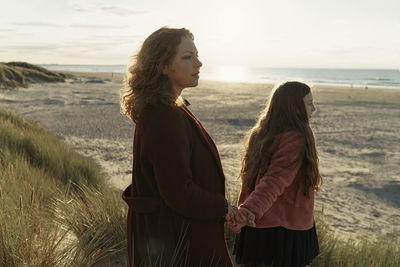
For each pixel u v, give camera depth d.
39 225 2.44
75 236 2.84
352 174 9.26
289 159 1.94
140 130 1.66
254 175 2.14
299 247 2.05
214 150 1.82
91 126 14.85
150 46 1.67
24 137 6.95
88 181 5.79
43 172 5.26
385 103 30.23
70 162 6.21
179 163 1.57
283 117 2.06
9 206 2.72
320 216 3.45
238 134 14.42
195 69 1.73
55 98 26.36
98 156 9.79
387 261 2.89
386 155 11.51
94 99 26.55
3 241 2.12
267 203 1.91
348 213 6.62
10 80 35.00
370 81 101.44
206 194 1.64
